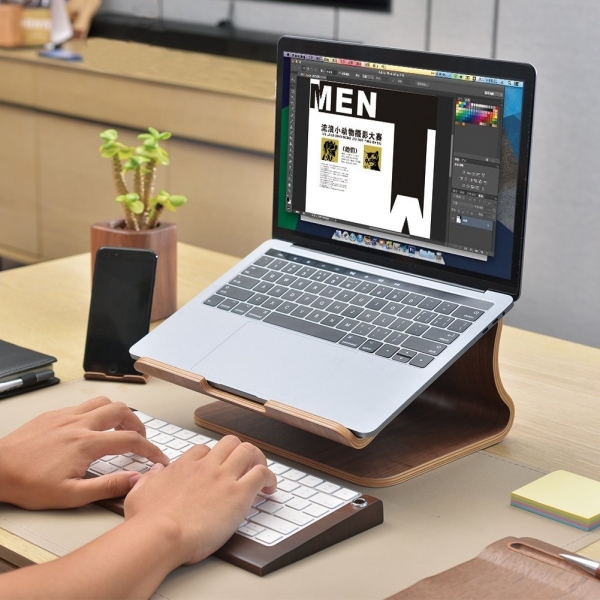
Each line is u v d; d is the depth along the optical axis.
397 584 0.81
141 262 1.29
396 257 1.17
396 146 1.13
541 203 2.80
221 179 3.12
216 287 1.24
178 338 1.16
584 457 1.08
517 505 0.96
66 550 0.86
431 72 1.08
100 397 1.07
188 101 3.11
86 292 1.64
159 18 3.43
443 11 2.84
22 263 4.02
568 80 2.65
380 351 1.05
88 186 3.52
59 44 3.62
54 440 0.97
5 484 0.93
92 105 3.39
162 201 1.50
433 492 0.99
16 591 0.73
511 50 2.74
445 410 1.18
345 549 0.87
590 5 2.55
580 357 1.41
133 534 0.79
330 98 1.18
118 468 0.99
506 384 1.30
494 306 1.06
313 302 1.16
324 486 0.96
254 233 3.08
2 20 3.62
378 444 1.08
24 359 1.26
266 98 2.91
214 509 0.85
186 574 0.82
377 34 3.01
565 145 2.70
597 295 2.72
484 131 1.05
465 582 0.80
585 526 0.92
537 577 0.81
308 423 0.98
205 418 1.15
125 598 0.75
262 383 1.05
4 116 3.72
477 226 1.08
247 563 0.82
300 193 1.25
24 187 3.75
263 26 3.26
